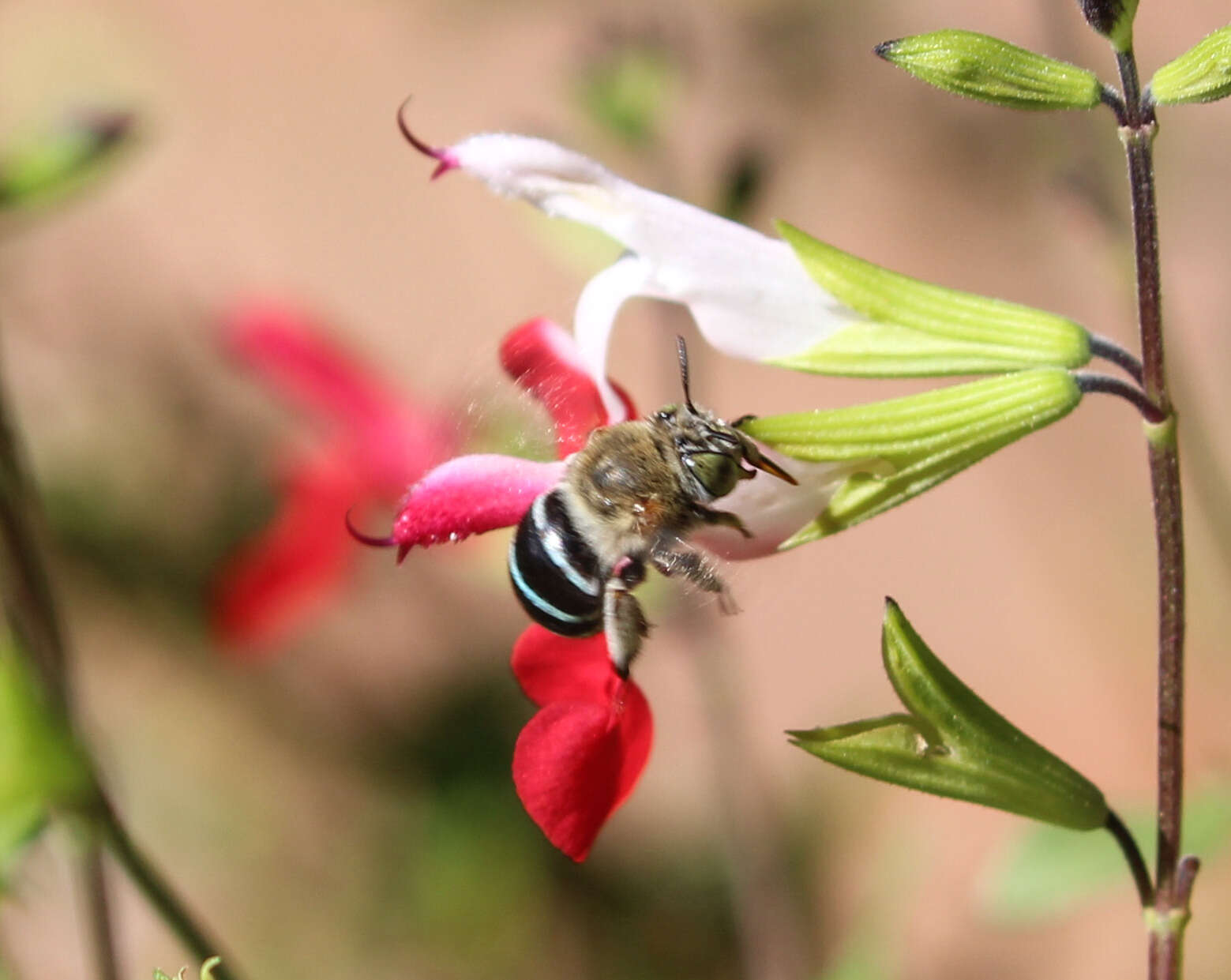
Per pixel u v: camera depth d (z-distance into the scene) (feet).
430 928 1.07
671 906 1.07
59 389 1.23
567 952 1.06
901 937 1.01
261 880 1.12
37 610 0.73
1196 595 1.08
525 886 1.07
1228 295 1.27
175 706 1.19
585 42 0.99
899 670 0.64
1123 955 1.05
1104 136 0.99
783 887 0.89
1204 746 1.03
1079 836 0.74
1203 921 1.05
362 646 1.19
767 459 0.65
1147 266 0.63
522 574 0.66
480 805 1.09
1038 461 1.27
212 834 1.14
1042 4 0.94
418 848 1.09
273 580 0.83
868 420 0.64
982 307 0.64
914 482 0.64
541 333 0.66
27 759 0.65
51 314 1.35
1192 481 0.89
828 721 1.17
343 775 1.15
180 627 1.17
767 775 1.11
